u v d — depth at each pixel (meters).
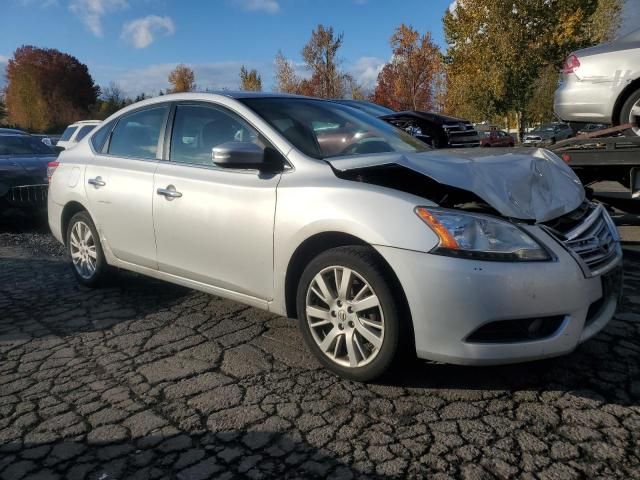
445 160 3.29
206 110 4.16
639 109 6.14
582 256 2.99
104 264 4.93
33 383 3.36
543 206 3.10
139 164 4.47
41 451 2.68
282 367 3.45
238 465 2.52
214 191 3.79
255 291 3.63
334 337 3.23
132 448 2.68
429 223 2.87
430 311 2.83
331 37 33.47
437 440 2.65
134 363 3.58
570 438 2.63
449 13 28.17
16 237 7.98
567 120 6.84
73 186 5.04
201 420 2.89
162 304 4.69
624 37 6.45
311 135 3.77
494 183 3.05
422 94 36.06
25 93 60.31
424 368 3.34
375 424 2.80
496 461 2.48
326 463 2.51
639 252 5.76
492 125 38.34
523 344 2.80
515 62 26.08
